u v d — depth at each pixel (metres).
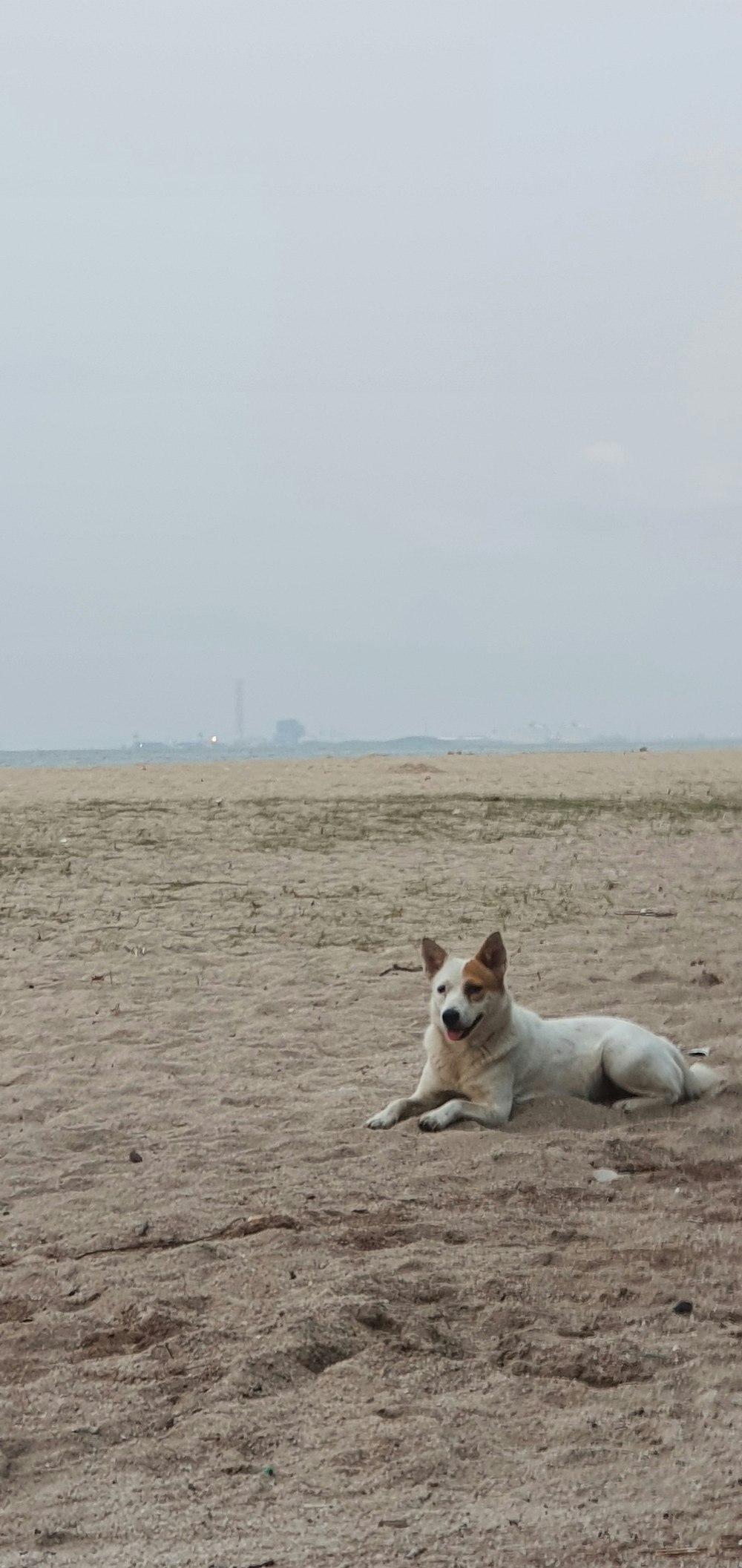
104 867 12.08
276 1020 7.38
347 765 26.67
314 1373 4.59
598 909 9.77
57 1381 4.56
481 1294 4.88
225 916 9.68
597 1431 4.35
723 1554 3.77
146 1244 5.21
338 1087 6.49
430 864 12.19
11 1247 5.23
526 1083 6.17
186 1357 4.63
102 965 8.41
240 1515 4.07
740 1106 6.18
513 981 7.89
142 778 22.86
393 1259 5.04
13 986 8.02
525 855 12.76
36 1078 6.64
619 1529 3.93
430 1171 5.64
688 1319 4.77
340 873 11.67
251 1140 5.94
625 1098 6.26
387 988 7.86
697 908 9.77
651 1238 5.18
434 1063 6.15
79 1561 3.83
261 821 15.48
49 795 19.52
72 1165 5.78
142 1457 4.30
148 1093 6.45
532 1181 5.56
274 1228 5.23
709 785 21.25
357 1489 4.20
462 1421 4.39
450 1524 3.98
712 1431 4.34
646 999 7.58
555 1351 4.62
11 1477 4.27
